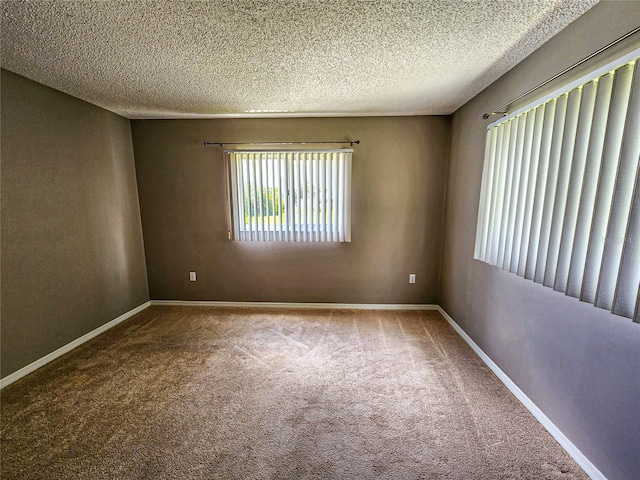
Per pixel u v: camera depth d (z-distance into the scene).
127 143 3.32
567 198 1.49
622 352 1.24
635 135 1.17
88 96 2.59
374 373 2.22
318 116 3.22
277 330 2.96
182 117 3.28
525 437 1.62
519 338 1.93
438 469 1.43
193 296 3.68
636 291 1.17
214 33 1.61
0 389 2.04
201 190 3.45
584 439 1.42
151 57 1.88
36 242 2.29
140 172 3.46
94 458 1.50
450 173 3.13
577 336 1.47
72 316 2.60
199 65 2.00
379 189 3.32
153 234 3.57
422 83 2.30
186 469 1.44
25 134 2.20
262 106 2.87
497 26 1.55
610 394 1.29
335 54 1.86
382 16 1.46
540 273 1.69
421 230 3.38
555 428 1.61
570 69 1.49
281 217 3.36
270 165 3.29
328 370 2.26
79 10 1.38
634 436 1.19
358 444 1.58
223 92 2.50
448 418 1.76
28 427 1.70
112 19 1.46
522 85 1.92
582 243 1.41
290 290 3.58
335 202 3.30
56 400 1.92
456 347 2.61
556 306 1.60
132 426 1.71
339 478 1.39
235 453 1.53
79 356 2.47
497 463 1.46
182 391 2.02
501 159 2.08
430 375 2.19
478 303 2.49
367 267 3.47
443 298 3.33
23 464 1.46
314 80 2.26
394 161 3.26
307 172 3.27
